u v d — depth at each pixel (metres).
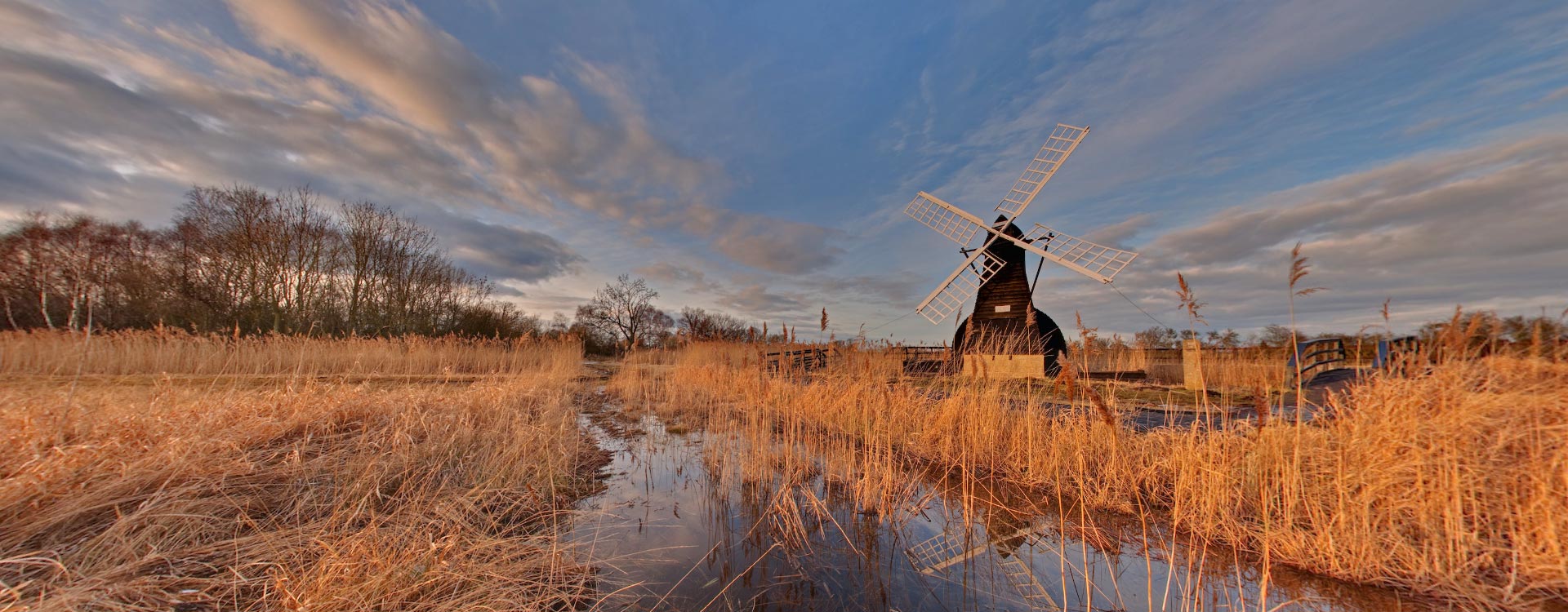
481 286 33.88
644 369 22.17
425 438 6.58
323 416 6.56
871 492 5.70
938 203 20.59
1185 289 4.15
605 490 6.10
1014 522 5.15
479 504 4.94
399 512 4.19
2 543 3.11
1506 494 3.88
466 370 18.97
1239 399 8.83
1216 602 3.53
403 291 28.20
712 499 5.80
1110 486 5.71
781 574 4.00
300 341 16.66
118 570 2.88
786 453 7.57
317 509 4.21
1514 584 3.44
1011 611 3.45
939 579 3.94
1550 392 4.35
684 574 3.98
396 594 2.98
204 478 4.22
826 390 10.42
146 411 5.88
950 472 6.89
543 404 10.87
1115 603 3.57
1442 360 4.84
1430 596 3.52
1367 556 3.82
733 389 13.13
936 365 14.98
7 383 9.35
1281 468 4.73
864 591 3.73
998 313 17.67
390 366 16.64
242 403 6.57
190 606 2.80
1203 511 4.67
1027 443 6.82
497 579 3.40
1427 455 4.07
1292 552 4.09
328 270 26.69
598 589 3.70
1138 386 12.51
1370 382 5.59
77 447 4.16
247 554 3.40
